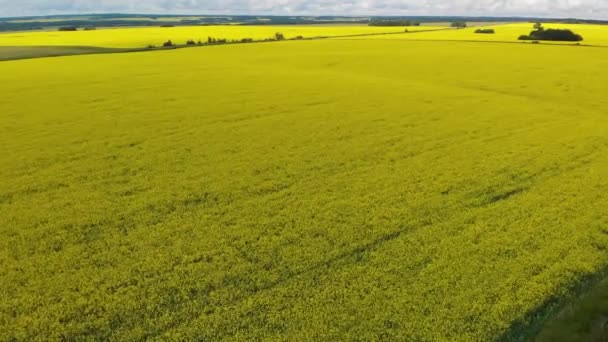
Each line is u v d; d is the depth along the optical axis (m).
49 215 15.98
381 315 11.22
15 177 19.20
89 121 27.16
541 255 13.78
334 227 15.31
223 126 26.56
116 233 14.91
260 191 18.17
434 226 15.52
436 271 12.99
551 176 20.00
